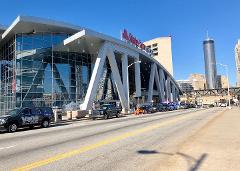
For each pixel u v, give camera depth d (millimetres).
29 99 42656
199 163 7750
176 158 8516
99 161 8453
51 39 47531
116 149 10578
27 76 43219
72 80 49625
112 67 54719
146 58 75500
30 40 45094
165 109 66625
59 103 46375
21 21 40812
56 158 9047
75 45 49094
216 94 158750
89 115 38094
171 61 151500
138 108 51781
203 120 25766
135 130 17828
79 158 8977
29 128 24797
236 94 153000
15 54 43250
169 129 17875
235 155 8719
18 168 7801
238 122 21688
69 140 13695
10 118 21828
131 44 64875
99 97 57094
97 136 15094
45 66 45750
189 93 164875
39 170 7496
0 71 47469
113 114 37625
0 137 16984
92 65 54812
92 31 47469
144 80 89188
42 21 43094
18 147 11922
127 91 58125
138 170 7234
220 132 14898
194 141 11781
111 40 53969
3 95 45312
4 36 45312
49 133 18016
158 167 7461
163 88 92375
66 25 46531
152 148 10594
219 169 7066
